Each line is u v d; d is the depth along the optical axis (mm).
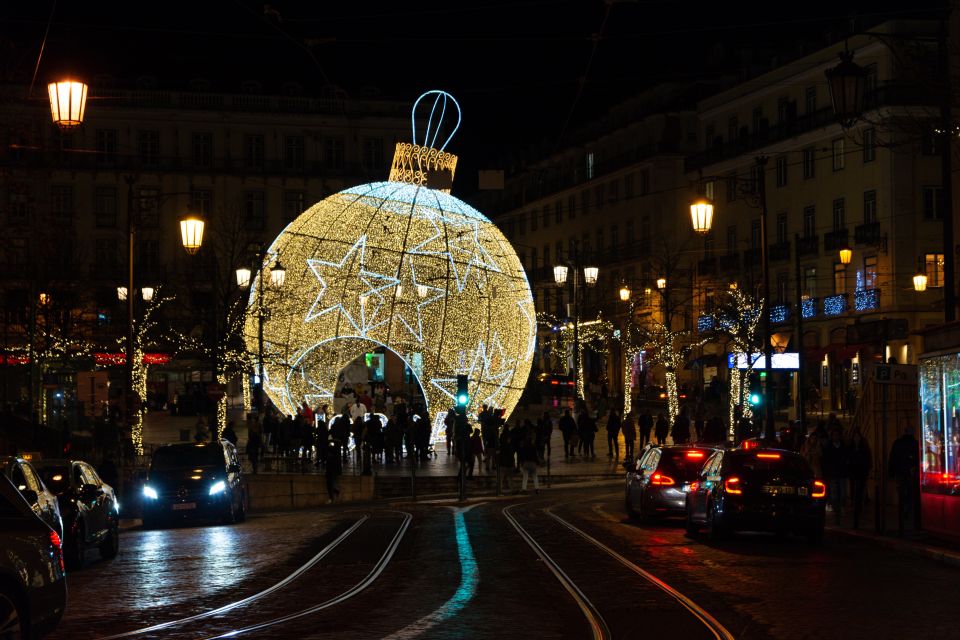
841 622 10727
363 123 80750
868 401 26031
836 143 56594
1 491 9156
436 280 40406
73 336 53906
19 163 24344
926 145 20047
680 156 70625
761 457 18500
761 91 62750
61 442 33219
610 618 10977
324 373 42844
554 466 39812
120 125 76688
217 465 25312
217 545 19094
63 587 9328
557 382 61844
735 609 11516
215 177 77688
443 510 26922
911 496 21328
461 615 11188
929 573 14492
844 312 55375
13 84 22188
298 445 38375
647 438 41656
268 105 79250
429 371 40906
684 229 70312
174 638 10227
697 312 67312
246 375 45844
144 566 16234
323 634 10234
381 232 40438
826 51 56781
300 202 79438
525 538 19219
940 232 52969
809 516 18094
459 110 41594
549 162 86875
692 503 19641
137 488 28828
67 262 53781
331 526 22609
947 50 19047
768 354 25922
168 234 76188
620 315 73062
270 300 40406
